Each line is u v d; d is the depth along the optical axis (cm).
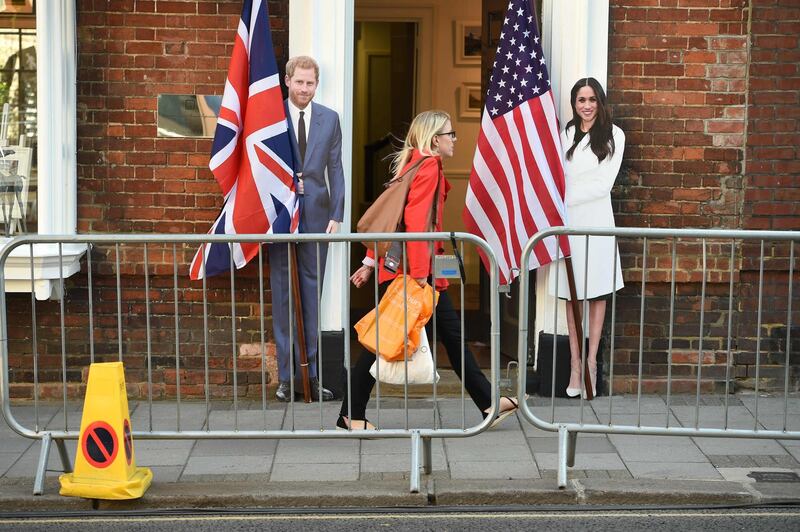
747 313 758
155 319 754
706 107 745
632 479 581
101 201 744
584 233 569
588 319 746
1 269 567
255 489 568
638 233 566
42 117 724
